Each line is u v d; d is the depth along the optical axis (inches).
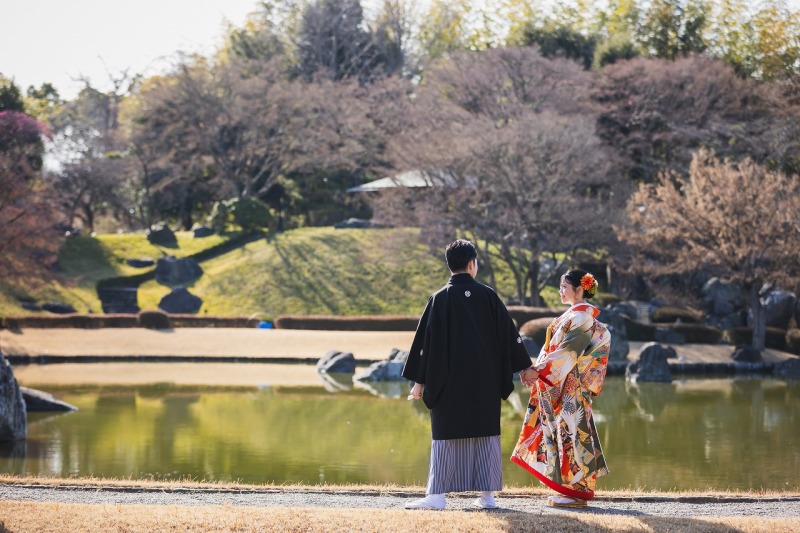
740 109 1959.9
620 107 1998.0
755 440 739.4
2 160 1769.2
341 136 2406.5
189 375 1229.1
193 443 707.4
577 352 309.1
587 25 2817.4
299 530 267.6
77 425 798.5
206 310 1916.8
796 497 391.9
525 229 1668.3
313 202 2527.1
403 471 590.2
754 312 1465.3
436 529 267.6
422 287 1945.1
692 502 379.6
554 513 294.4
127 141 2541.8
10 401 710.5
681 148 1969.7
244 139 2415.1
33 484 406.6
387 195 1850.4
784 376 1343.5
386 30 2923.2
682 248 1526.8
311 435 754.2
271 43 2923.2
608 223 1633.9
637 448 697.0
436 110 1998.0
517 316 1531.7
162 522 275.0
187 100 2367.1
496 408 300.5
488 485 299.6
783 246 1389.0
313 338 1535.4
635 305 1747.0
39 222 1686.8
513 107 1961.1
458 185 1716.3
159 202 2568.9
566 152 1628.9
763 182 1440.7
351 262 2052.2
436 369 295.6
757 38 2484.0
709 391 1129.4
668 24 2485.2
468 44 2977.4
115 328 1598.2
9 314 1782.7
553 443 319.0
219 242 2262.6
